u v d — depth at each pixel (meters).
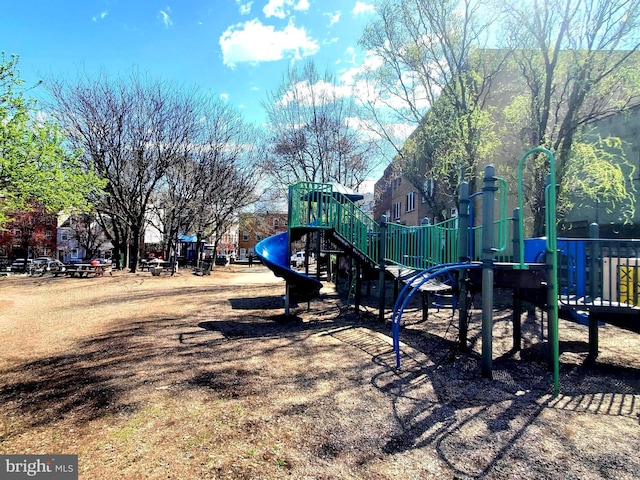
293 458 2.58
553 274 4.27
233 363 4.78
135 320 7.91
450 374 4.43
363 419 3.19
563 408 3.50
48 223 39.38
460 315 5.63
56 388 3.97
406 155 14.10
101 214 26.47
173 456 2.60
